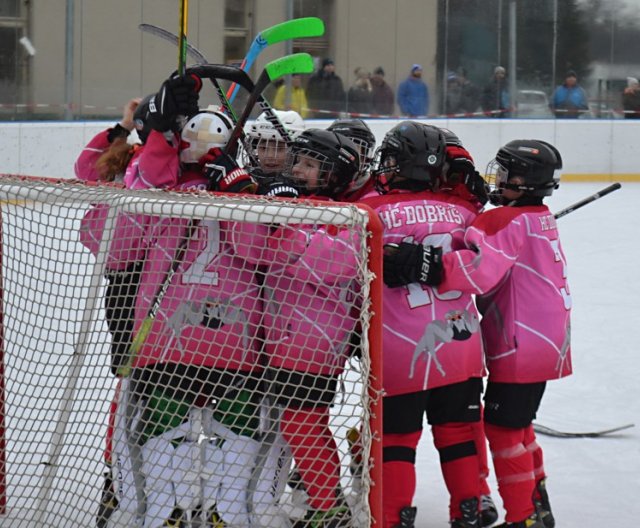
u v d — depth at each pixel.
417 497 11.99
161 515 9.31
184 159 9.95
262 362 9.38
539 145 10.34
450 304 9.74
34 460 11.48
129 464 9.43
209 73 9.84
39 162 38.41
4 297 10.38
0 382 10.48
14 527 9.93
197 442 9.37
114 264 9.88
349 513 9.02
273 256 9.13
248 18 45.44
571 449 13.80
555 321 10.24
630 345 19.55
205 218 8.72
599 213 38.06
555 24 50.16
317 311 9.13
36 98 41.06
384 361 9.65
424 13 48.59
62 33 41.25
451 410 9.97
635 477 12.73
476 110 50.12
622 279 26.30
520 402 10.25
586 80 50.78
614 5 50.44
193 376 9.30
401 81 48.72
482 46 49.81
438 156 9.93
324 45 47.41
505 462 10.27
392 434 9.72
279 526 9.40
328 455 9.23
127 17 42.50
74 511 10.42
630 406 15.83
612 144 49.50
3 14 40.09
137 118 10.20
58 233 19.69
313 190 9.92
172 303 9.26
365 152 11.35
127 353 9.48
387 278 9.56
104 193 9.38
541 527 10.31
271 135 10.74
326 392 9.23
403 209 9.88
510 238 9.91
